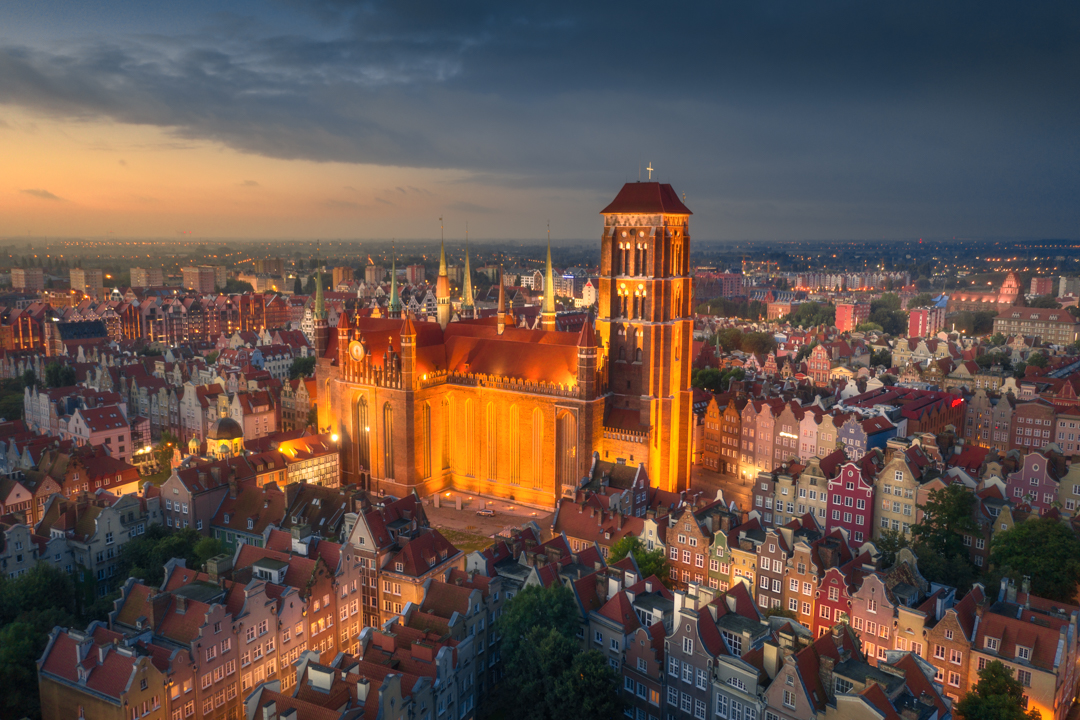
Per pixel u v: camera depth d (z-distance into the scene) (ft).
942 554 404.57
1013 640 292.81
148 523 454.40
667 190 563.89
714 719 277.23
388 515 406.00
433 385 601.62
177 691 289.33
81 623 357.20
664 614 309.63
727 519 394.11
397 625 310.86
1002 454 530.27
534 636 294.46
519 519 552.41
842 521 463.42
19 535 390.83
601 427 565.94
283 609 335.67
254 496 465.06
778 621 289.94
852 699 234.58
